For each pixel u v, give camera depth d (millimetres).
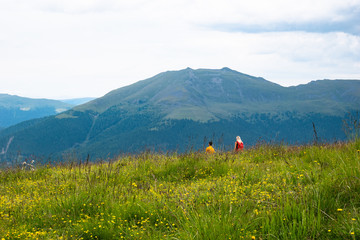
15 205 6469
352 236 3555
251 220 4391
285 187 5707
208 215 4586
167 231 4648
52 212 5941
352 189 4914
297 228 3910
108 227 5051
